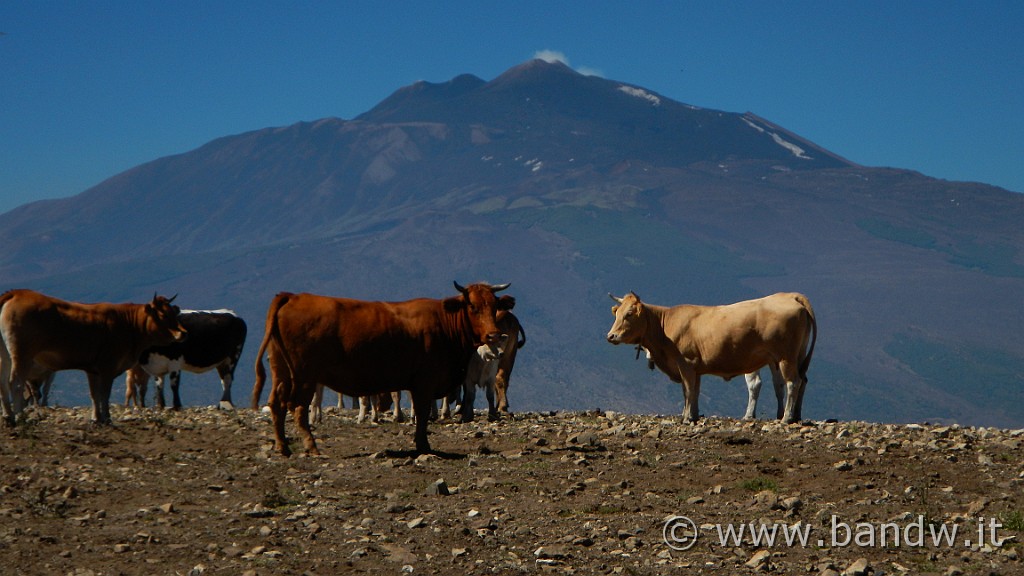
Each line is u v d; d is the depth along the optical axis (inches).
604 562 419.5
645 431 773.9
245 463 629.3
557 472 600.1
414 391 681.6
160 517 476.7
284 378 667.4
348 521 474.6
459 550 424.5
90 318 775.1
